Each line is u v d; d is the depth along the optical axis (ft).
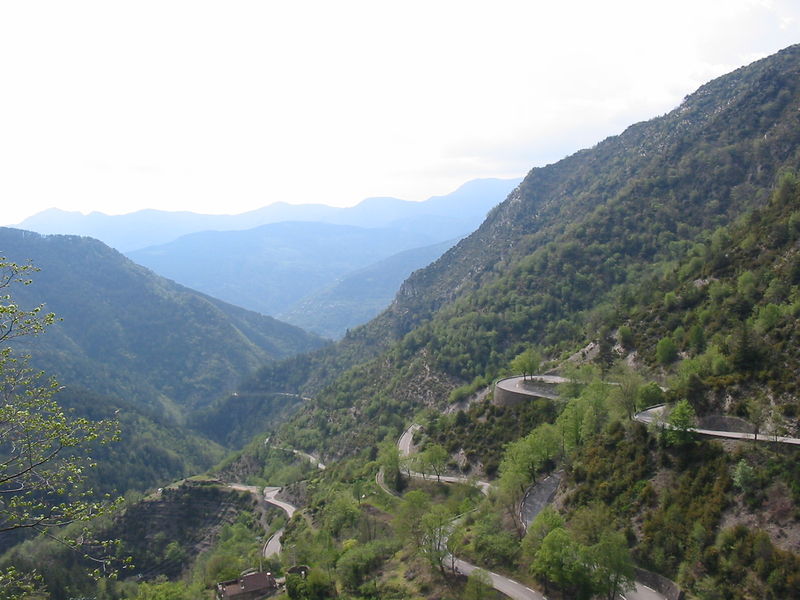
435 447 385.29
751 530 181.27
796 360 233.96
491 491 302.04
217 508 622.54
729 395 241.14
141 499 646.33
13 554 507.71
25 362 110.52
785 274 306.14
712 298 343.67
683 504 206.90
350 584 270.46
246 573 369.91
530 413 379.76
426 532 249.55
